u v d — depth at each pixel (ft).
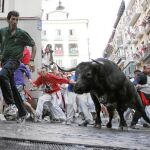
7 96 22.07
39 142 12.79
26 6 45.88
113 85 25.52
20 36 22.59
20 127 18.78
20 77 28.78
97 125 26.23
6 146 11.18
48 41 236.43
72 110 34.19
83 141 14.44
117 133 21.29
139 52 164.66
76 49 236.43
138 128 31.01
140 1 168.14
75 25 238.07
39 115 32.42
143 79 33.65
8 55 22.33
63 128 21.90
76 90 25.38
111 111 26.78
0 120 23.18
